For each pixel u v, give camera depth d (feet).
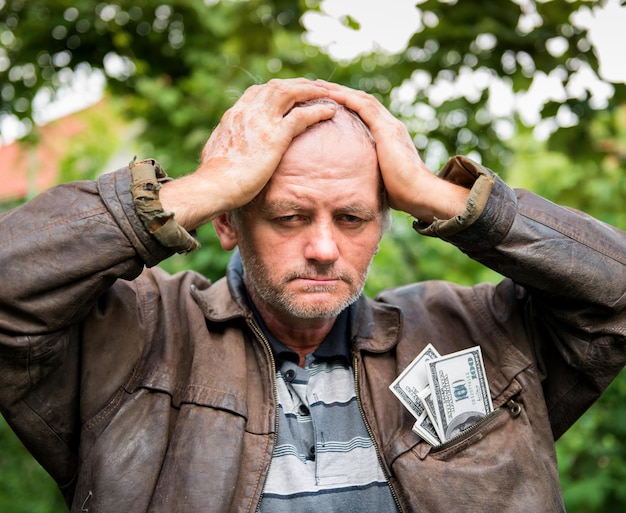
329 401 5.21
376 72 10.93
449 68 10.09
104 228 4.55
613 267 5.09
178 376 5.11
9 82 11.93
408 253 12.17
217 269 10.00
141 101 11.89
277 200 4.90
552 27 9.14
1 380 4.67
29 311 4.48
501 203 4.99
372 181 5.07
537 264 5.00
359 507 4.90
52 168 19.57
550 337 5.46
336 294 5.01
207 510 4.62
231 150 4.94
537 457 5.11
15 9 11.71
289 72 11.49
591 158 9.98
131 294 5.25
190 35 11.90
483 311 5.66
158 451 4.85
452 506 4.84
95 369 5.00
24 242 4.47
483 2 9.43
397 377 5.25
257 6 11.09
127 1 11.68
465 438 5.04
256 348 5.26
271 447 4.93
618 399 11.98
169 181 4.82
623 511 11.77
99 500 4.71
